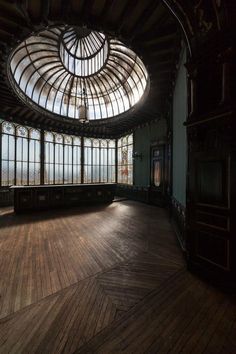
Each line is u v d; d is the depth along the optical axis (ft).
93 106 36.83
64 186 28.84
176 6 9.11
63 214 24.56
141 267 10.61
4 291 8.25
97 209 28.07
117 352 5.41
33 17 12.82
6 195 29.50
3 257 11.69
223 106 8.09
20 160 31.42
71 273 9.88
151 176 31.91
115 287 8.67
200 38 9.01
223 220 8.49
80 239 15.07
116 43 22.82
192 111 9.73
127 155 40.06
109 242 14.44
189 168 10.29
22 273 9.81
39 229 17.72
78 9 12.46
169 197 23.88
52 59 26.08
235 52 7.93
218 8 7.84
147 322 6.55
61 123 34.47
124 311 7.09
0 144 28.68
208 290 8.46
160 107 26.68
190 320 6.65
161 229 17.92
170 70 17.72
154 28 13.62
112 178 44.24
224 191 8.48
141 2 11.64
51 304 7.45
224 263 8.48
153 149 31.60
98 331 6.15
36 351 5.43
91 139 41.57
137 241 14.71
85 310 7.13
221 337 5.95
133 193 37.14
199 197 9.70
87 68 30.37
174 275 9.78
